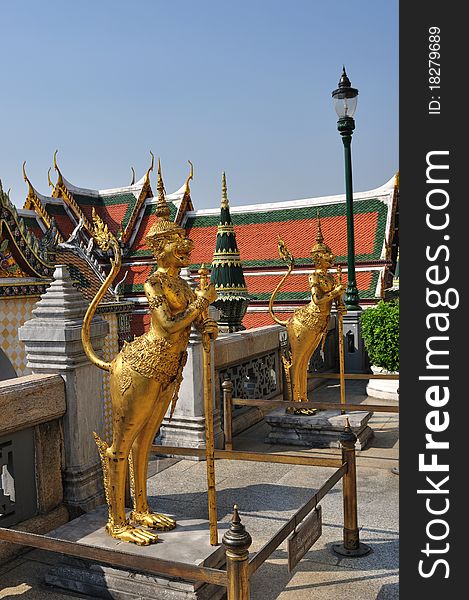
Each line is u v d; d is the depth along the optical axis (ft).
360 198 77.82
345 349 51.37
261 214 85.46
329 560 17.76
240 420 33.45
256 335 36.37
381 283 68.13
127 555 12.75
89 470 20.27
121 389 16.12
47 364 20.07
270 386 39.09
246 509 21.90
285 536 13.46
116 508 16.69
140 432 17.10
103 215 99.40
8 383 18.52
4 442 18.04
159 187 16.43
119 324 64.64
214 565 15.55
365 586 16.25
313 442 30.22
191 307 15.38
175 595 15.02
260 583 16.51
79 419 19.95
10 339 41.96
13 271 42.68
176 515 18.54
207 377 15.72
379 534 19.51
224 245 47.78
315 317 30.58
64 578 16.34
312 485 24.44
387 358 40.42
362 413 31.17
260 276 79.10
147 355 15.87
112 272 17.16
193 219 94.32
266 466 27.12
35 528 18.56
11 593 16.28
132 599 15.48
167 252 15.92
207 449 15.81
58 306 20.29
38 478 19.12
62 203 95.09
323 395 42.86
